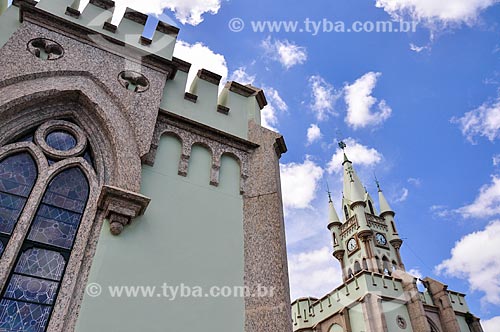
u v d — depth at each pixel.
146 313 4.50
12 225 4.45
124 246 4.86
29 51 5.66
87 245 4.65
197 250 5.37
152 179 5.72
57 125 5.47
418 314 29.38
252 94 8.38
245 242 5.88
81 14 6.85
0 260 4.10
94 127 5.71
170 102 6.91
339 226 44.81
